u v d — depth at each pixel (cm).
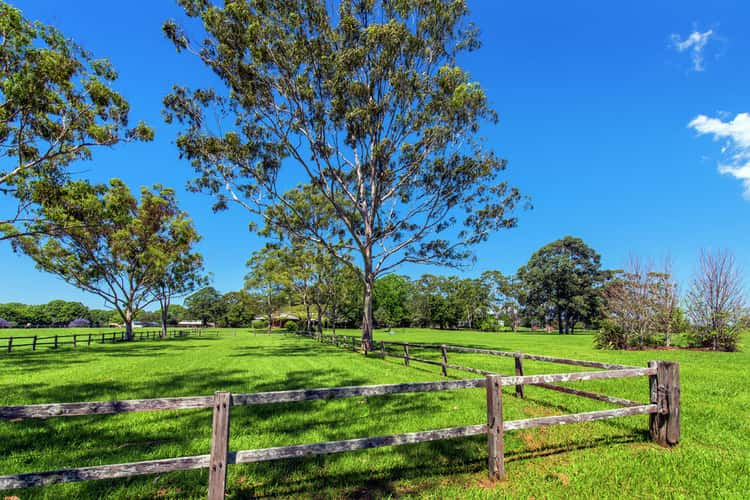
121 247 3172
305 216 2556
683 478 405
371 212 2125
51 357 1844
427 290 8519
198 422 624
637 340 2298
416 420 617
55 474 290
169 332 5312
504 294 8088
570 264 6378
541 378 443
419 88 1834
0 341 3609
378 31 1599
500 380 420
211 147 1791
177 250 3738
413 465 440
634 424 598
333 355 1933
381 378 1084
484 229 2133
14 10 1310
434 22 1788
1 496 359
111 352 2175
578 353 1900
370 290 2138
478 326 7938
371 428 576
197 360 1664
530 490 383
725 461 450
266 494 374
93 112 1648
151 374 1188
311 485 393
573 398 786
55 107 1555
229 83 1719
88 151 1734
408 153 2058
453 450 482
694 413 659
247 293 6078
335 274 3809
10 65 1379
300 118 1808
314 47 1695
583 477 411
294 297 4912
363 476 412
